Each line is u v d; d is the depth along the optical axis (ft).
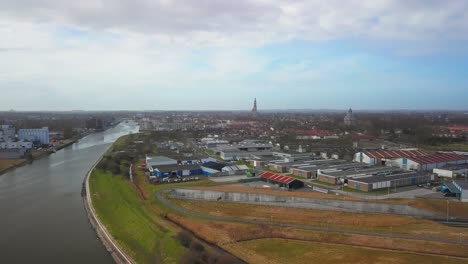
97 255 233.96
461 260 204.33
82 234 271.28
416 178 389.80
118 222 282.15
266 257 215.92
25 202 358.02
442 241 227.81
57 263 221.46
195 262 203.62
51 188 417.49
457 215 280.10
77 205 348.38
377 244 228.84
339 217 277.64
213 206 314.55
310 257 214.28
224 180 423.23
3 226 287.48
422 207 296.71
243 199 333.01
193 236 254.47
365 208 298.15
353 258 211.20
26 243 252.62
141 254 221.46
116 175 450.71
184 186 391.45
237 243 238.07
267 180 411.75
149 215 296.10
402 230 248.32
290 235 248.73
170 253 220.02
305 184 391.65
